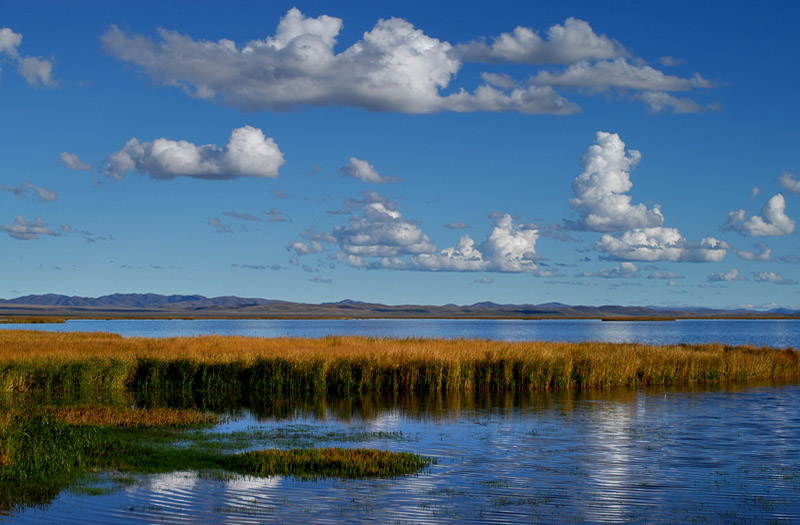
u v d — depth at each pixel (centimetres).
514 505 1552
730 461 2017
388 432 2452
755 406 3147
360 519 1434
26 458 1778
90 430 2216
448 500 1581
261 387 3631
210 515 1439
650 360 4206
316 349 4138
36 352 4012
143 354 3888
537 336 11912
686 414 2898
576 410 3011
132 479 1702
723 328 19262
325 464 1853
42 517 1414
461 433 2444
